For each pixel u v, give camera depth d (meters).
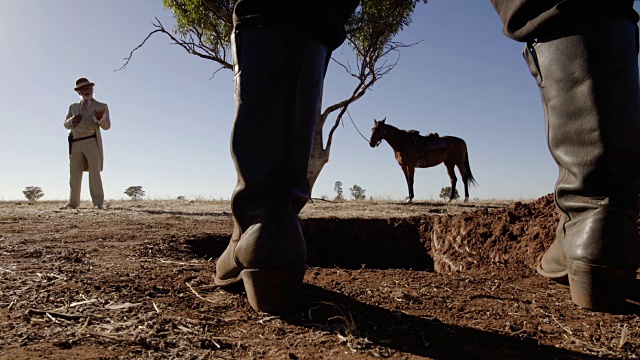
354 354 1.33
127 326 1.47
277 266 1.55
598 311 1.74
